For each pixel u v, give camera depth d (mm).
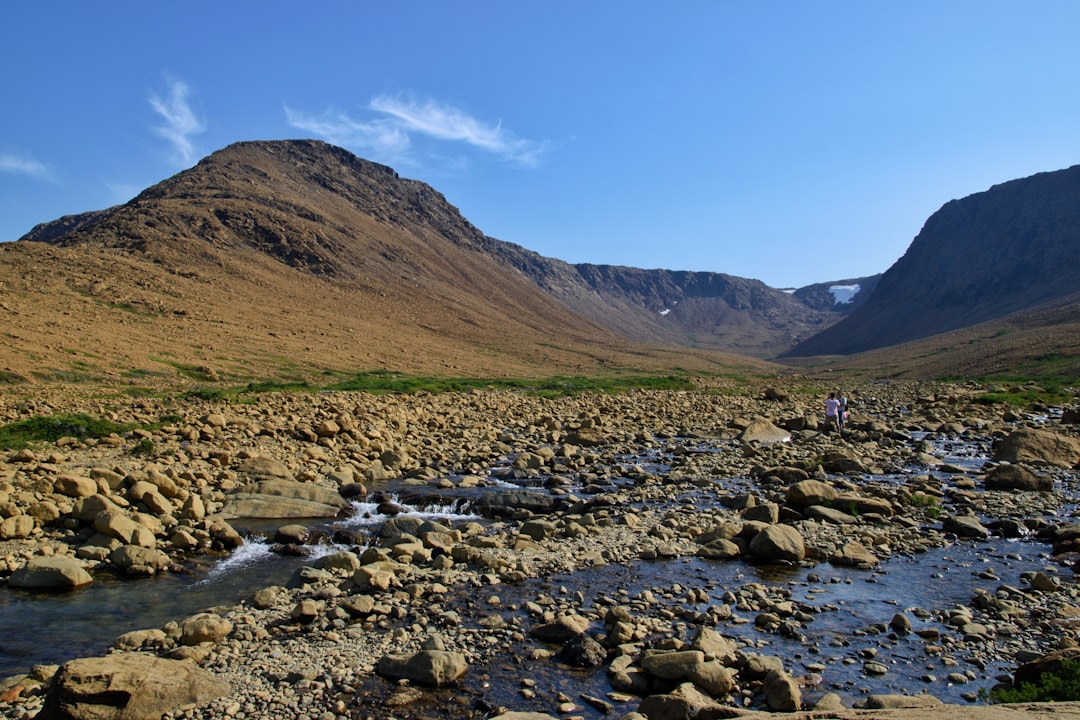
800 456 29625
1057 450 27609
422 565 15578
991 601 12836
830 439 34969
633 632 11438
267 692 9758
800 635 11617
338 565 15383
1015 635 11578
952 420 42750
